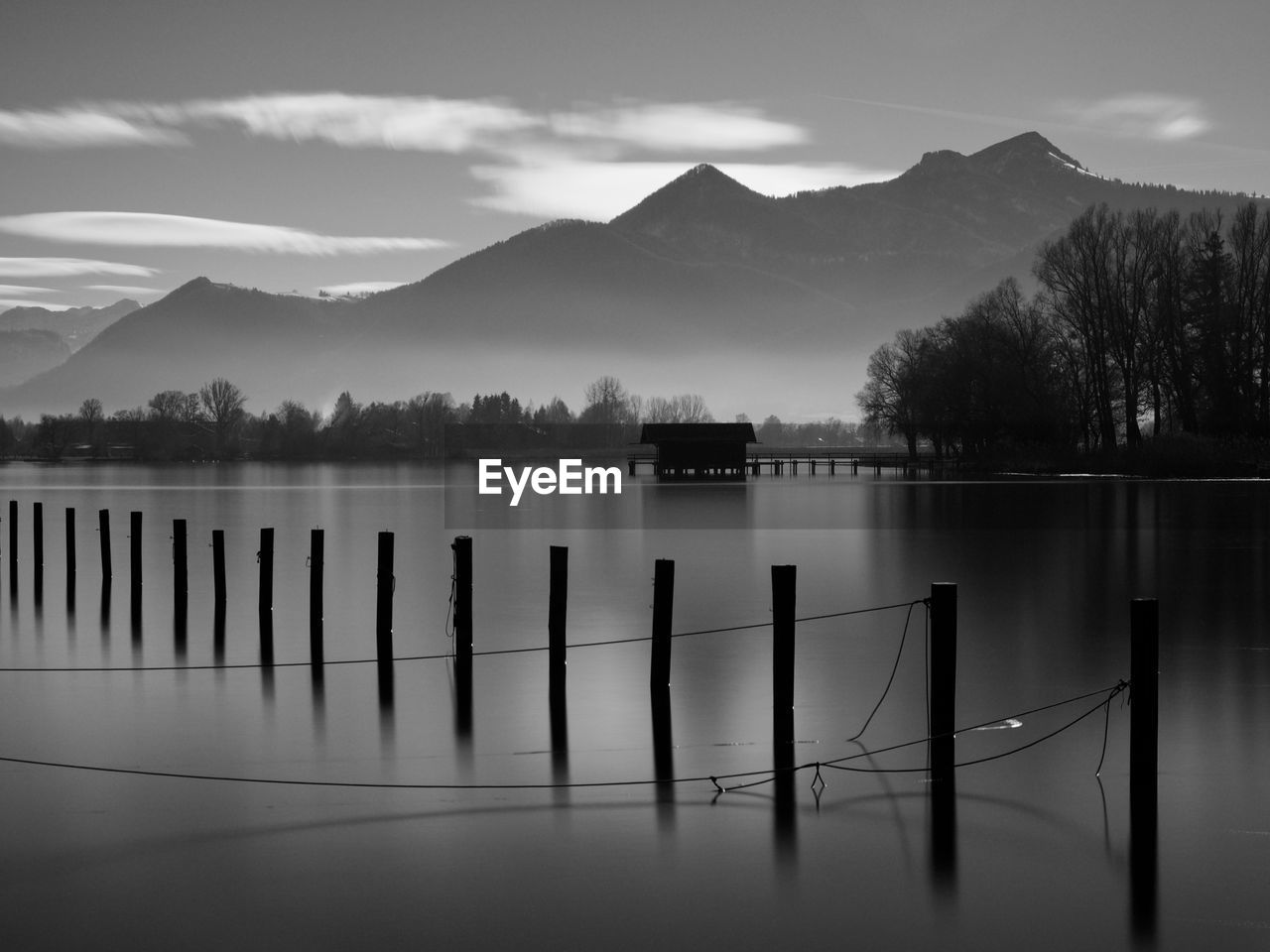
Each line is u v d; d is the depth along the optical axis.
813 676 22.27
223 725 18.84
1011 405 116.44
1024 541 49.91
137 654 25.22
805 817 14.01
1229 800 14.50
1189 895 11.74
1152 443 105.50
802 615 30.50
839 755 16.69
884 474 136.88
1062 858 12.68
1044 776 15.48
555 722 18.81
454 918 11.30
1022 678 21.98
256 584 37.28
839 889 11.95
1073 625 28.08
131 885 12.09
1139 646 13.89
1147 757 13.86
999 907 11.51
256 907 11.54
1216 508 68.25
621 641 26.28
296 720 19.14
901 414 150.62
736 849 13.01
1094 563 41.44
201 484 121.56
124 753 17.20
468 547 23.59
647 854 12.88
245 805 14.62
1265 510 66.56
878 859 12.69
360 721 19.05
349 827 13.77
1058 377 116.94
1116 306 115.50
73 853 12.95
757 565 42.75
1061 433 116.12
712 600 33.62
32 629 28.44
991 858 12.70
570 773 15.97
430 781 15.62
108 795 15.05
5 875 12.34
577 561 44.66
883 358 161.50
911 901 11.65
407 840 13.33
